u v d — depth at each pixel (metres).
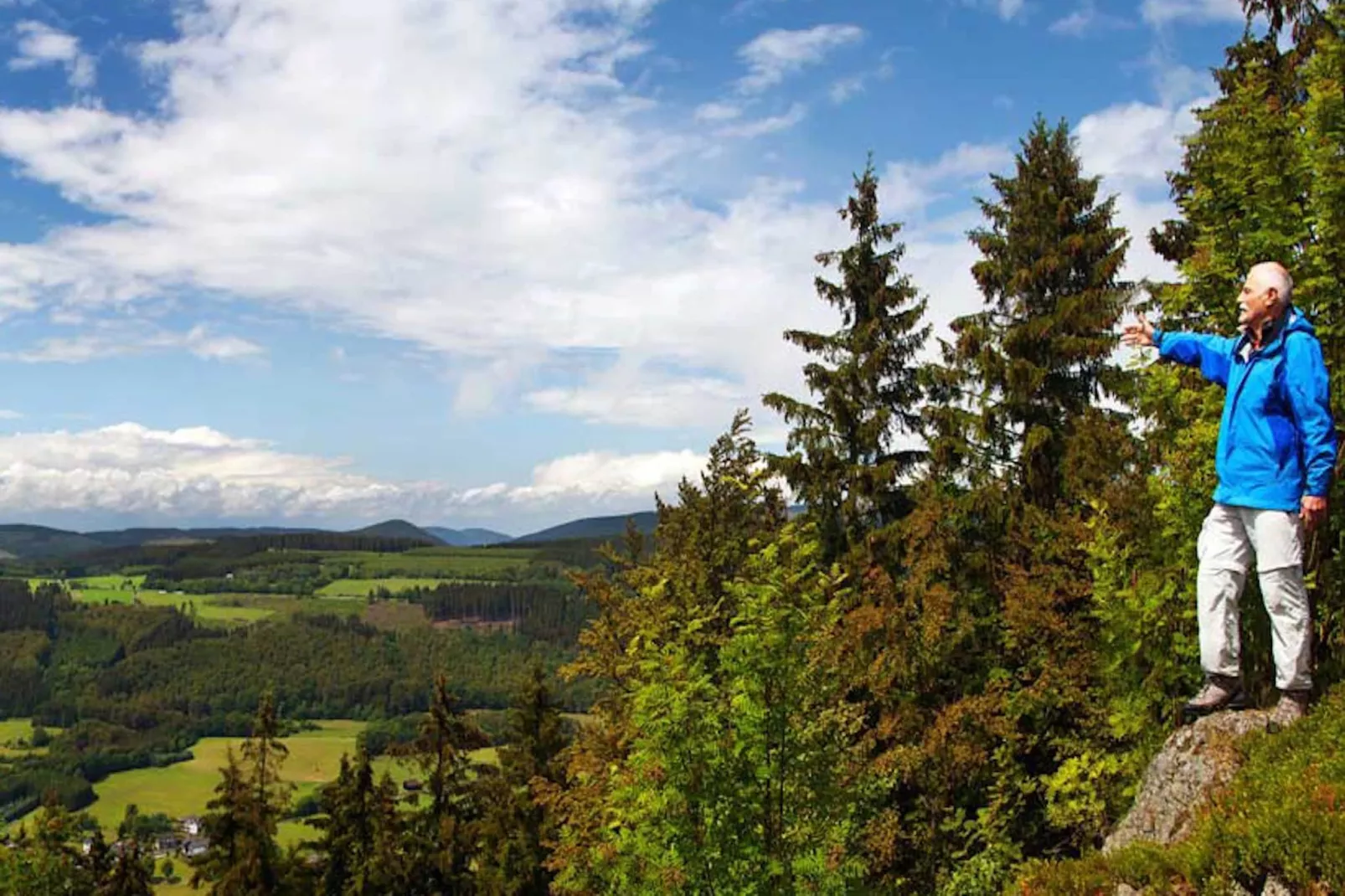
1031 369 21.73
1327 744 6.15
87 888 36.22
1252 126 10.52
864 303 25.59
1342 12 10.77
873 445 24.55
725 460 20.47
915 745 18.56
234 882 34.19
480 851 35.47
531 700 34.75
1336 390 9.52
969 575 21.62
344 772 38.28
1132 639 14.71
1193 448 11.47
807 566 11.70
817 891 10.15
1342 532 9.33
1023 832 19.09
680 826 10.52
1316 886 4.99
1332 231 9.64
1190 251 19.34
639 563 22.77
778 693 10.61
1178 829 7.01
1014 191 24.11
